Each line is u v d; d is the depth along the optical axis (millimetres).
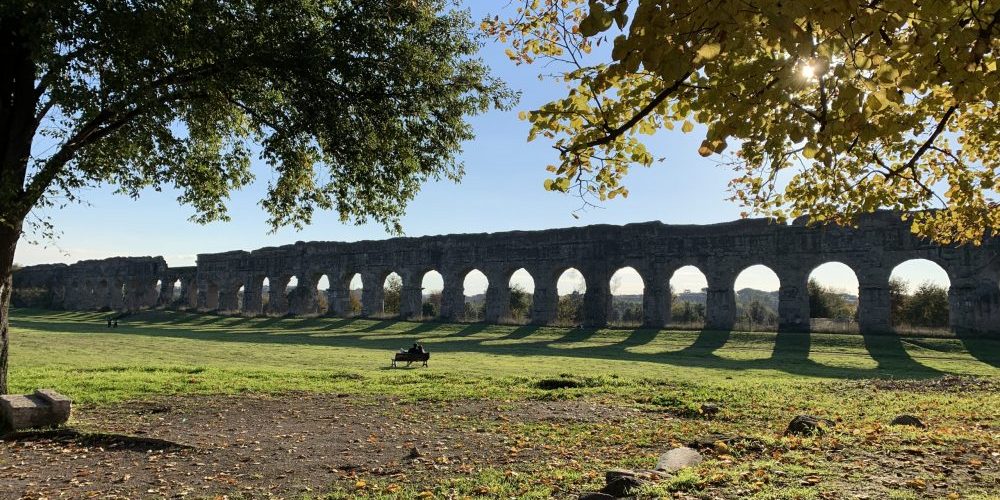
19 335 43188
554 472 8359
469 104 15898
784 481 7117
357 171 15633
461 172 16406
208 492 8250
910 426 10906
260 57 13164
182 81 13492
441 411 13836
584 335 48344
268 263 76562
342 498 7715
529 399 15484
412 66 14922
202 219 18078
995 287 40875
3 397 12375
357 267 70000
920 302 60906
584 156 6789
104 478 9039
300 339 45406
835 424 11078
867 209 10414
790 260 47906
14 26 12055
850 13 3947
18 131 12812
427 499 7512
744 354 35438
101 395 15656
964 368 28078
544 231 59062
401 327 57188
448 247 64250
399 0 14750
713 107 4992
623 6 4285
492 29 7473
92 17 11344
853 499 6305
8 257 12820
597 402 14859
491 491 7602
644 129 6746
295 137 14930
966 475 7215
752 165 8727
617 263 55062
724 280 50406
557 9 6984
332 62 13883
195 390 16859
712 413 13125
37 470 9469
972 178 9891
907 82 4695
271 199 17422
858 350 36594
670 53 4363
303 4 14102
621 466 8656
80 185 13305
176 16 11539
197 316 73875
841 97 4582
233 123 17375
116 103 12117
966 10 4543
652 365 27938
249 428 12219
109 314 78688
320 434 11609
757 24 4281
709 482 7070
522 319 58875
